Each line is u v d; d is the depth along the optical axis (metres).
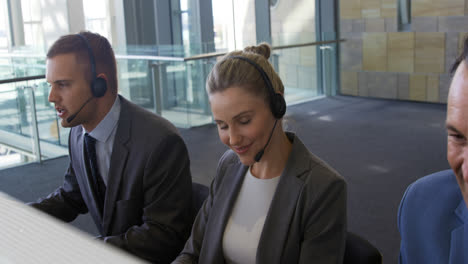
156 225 1.48
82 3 5.89
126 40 6.09
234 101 1.14
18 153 4.74
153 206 1.50
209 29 6.30
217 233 1.31
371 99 7.21
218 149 4.95
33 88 4.65
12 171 4.53
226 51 5.93
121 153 1.53
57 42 1.47
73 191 1.73
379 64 7.16
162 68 5.49
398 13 6.88
